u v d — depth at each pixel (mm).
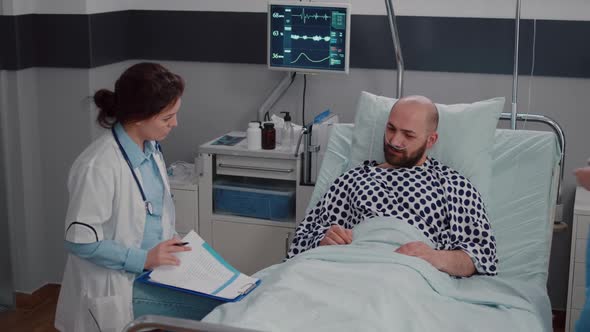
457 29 3006
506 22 2957
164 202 2080
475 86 3051
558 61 2938
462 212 2273
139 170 1980
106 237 1976
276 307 1747
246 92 3305
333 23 2953
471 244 2207
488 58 3004
